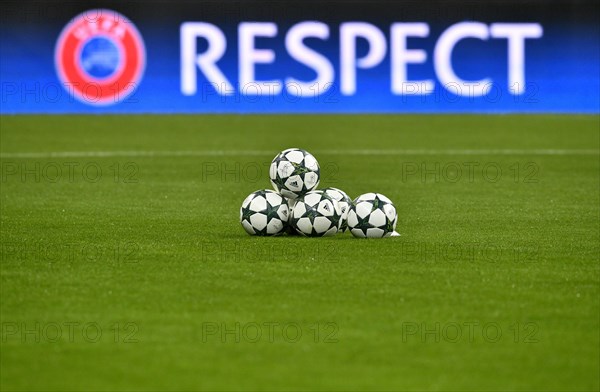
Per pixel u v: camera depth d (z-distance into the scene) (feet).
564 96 433.48
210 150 328.90
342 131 377.50
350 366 95.14
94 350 99.91
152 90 424.46
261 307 116.16
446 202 217.97
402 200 221.87
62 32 419.13
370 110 431.43
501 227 179.42
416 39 428.56
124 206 209.56
